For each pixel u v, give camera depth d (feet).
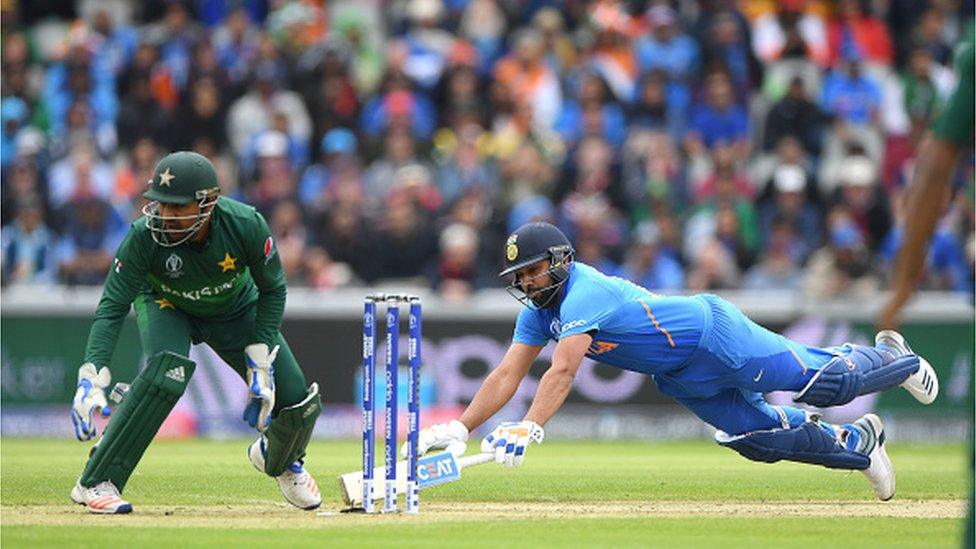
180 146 211.82
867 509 94.07
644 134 206.59
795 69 223.92
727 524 82.33
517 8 227.61
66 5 239.50
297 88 214.69
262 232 84.58
